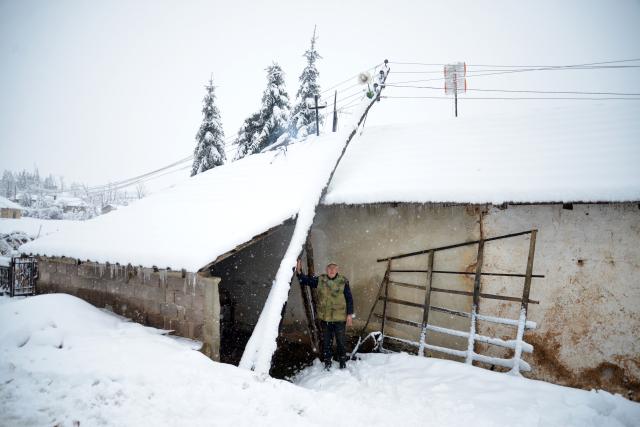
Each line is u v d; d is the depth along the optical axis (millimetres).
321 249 7469
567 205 5230
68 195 74438
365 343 6855
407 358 5656
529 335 5516
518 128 7551
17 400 3525
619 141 5969
